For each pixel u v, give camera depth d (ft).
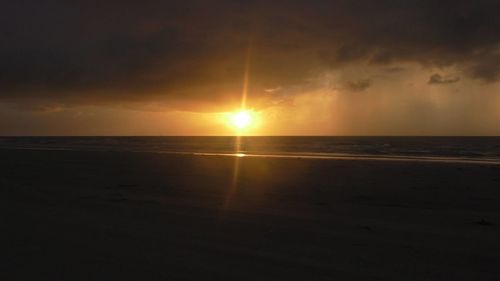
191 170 86.48
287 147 255.50
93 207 42.68
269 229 32.01
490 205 43.73
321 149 221.25
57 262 23.59
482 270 21.89
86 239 28.91
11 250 26.14
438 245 26.91
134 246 26.99
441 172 76.02
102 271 21.97
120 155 137.90
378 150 204.54
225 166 95.14
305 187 59.47
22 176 75.87
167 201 47.11
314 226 33.06
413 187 57.57
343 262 23.34
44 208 42.01
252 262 23.41
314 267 22.44
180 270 22.04
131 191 56.34
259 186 61.16
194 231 31.37
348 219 36.06
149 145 289.53
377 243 27.48
